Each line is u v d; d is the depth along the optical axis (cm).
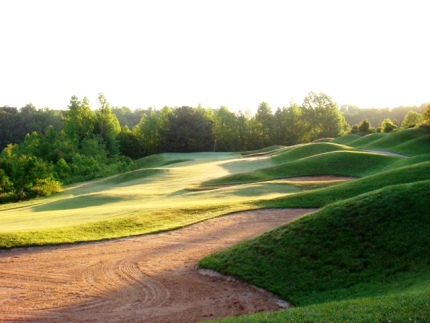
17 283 1374
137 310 1172
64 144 8062
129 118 17738
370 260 1333
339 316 870
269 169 4334
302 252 1437
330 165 4253
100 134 9212
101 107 9406
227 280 1389
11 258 1611
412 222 1450
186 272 1484
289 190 3256
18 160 5856
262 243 1550
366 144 6662
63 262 1581
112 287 1344
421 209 1498
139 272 1483
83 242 1830
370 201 1602
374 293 1157
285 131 11250
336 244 1438
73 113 9200
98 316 1134
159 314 1145
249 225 2100
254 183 3691
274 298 1243
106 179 5625
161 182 4528
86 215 2441
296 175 4088
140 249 1750
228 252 1570
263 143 11112
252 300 1231
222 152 9856
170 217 2269
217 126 10888
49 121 13075
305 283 1287
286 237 1535
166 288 1336
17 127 12581
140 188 4138
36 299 1250
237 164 5672
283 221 2147
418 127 6594
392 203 1553
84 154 8106
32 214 2789
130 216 2217
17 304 1214
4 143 12119
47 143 7988
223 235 1944
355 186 2575
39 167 5553
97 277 1434
